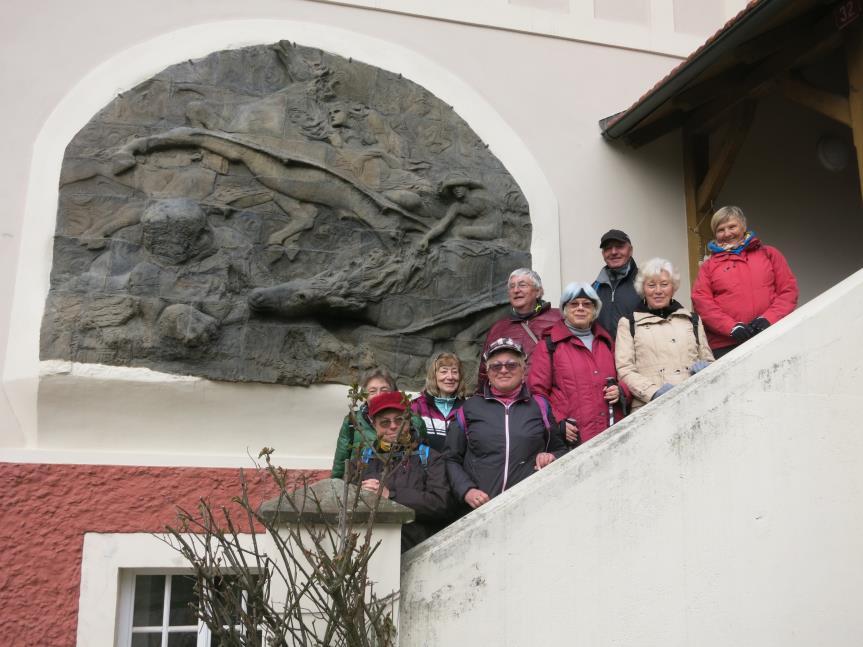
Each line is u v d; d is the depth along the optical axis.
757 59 6.25
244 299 5.70
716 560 3.57
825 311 3.90
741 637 3.54
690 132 7.39
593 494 3.51
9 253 5.62
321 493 3.56
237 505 5.53
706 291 5.16
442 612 3.41
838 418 3.81
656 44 7.55
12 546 5.18
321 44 6.50
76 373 5.30
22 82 5.91
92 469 5.38
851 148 8.14
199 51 6.20
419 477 4.18
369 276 5.94
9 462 5.28
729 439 3.68
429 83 6.73
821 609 3.64
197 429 5.62
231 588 3.55
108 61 6.06
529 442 4.19
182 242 5.60
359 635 3.20
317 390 5.73
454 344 6.11
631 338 4.91
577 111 7.20
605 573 3.47
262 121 6.10
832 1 5.98
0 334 5.45
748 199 7.69
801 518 3.69
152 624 5.39
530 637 3.39
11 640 5.06
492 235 6.45
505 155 6.77
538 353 4.89
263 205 5.94
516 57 7.09
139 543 5.35
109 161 5.76
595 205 7.06
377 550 3.46
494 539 3.43
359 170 6.19
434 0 6.90
